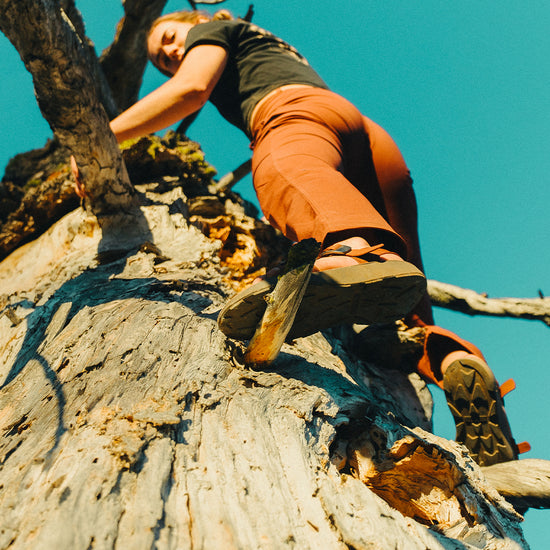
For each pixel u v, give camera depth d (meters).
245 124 2.30
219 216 3.32
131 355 1.55
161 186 3.28
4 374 1.80
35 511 0.94
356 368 2.42
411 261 2.50
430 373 2.20
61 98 2.20
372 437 1.60
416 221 2.47
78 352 1.64
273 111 2.10
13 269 3.04
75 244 2.86
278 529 1.00
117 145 2.55
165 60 2.72
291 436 1.32
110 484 1.00
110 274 2.37
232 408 1.36
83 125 2.33
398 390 2.47
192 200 3.35
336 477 1.26
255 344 1.55
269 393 1.48
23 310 2.25
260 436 1.27
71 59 2.10
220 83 2.37
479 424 1.99
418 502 1.57
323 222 1.58
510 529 1.50
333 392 1.61
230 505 1.03
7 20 1.91
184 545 0.90
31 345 1.91
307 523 1.06
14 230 3.42
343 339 2.61
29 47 1.99
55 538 0.87
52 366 1.61
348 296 1.48
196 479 1.08
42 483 1.03
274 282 1.44
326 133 1.99
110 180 2.65
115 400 1.33
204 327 1.76
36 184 3.85
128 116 2.12
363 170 2.32
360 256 1.57
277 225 1.81
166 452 1.13
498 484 1.88
